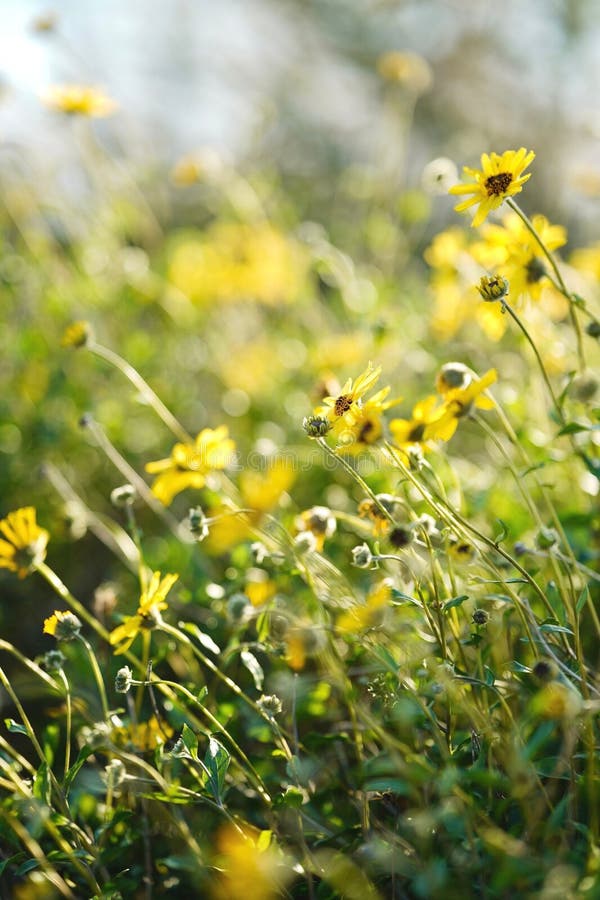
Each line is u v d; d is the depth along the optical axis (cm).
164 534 152
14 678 133
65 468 153
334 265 161
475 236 151
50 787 106
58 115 168
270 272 173
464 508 121
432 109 309
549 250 116
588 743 100
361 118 314
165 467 117
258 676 108
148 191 215
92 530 150
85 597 145
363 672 113
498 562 114
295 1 327
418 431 108
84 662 123
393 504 112
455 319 143
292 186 245
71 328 127
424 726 105
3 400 159
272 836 107
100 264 181
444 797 101
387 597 106
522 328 110
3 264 172
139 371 163
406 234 196
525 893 99
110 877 111
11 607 144
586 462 116
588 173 157
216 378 180
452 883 100
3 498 151
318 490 142
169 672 129
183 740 105
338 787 112
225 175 184
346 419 106
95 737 109
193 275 177
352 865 103
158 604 108
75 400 157
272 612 113
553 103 286
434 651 110
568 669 104
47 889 111
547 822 101
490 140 291
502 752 105
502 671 111
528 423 135
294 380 163
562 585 110
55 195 185
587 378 118
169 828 113
